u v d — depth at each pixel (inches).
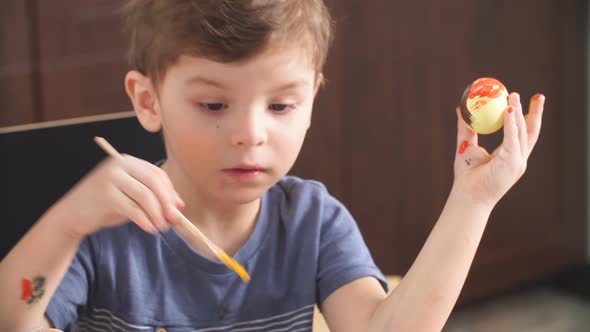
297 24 47.4
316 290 53.8
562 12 125.8
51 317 49.8
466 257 48.6
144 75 50.0
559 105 128.3
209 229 52.5
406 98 108.7
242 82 46.9
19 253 47.6
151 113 50.4
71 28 84.7
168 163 52.8
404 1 106.3
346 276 52.7
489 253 122.6
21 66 83.0
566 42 127.2
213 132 47.5
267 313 53.1
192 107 47.6
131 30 51.2
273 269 53.3
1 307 47.8
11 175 56.2
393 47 106.3
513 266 125.8
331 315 52.7
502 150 48.6
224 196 48.5
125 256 51.9
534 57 122.9
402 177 110.4
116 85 86.8
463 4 112.6
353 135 104.3
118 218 46.9
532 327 116.3
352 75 102.7
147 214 46.8
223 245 52.8
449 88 113.0
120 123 57.4
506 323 117.7
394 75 107.0
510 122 48.4
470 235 48.6
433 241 48.9
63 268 48.0
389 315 49.2
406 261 113.2
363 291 52.1
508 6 118.0
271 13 46.9
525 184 125.8
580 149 133.0
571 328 116.3
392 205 110.1
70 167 56.9
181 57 47.2
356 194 106.1
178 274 52.2
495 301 127.9
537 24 122.6
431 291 48.4
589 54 131.3
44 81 84.2
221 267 52.2
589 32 130.4
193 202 52.1
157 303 51.9
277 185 55.1
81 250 51.5
